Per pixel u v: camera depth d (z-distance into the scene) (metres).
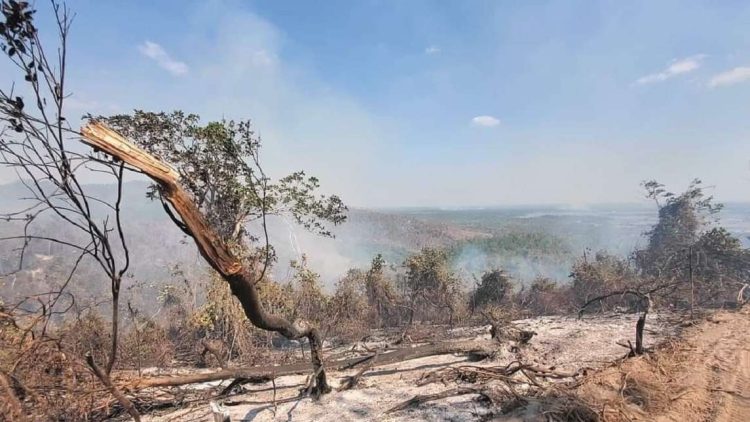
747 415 4.08
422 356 6.50
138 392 4.73
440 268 15.39
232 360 7.68
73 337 4.13
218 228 9.44
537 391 4.49
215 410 3.71
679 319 8.82
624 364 5.50
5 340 3.53
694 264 12.46
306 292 10.59
